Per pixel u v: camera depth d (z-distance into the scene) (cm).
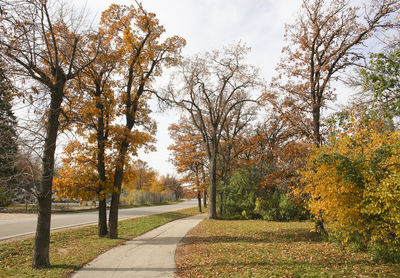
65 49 984
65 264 857
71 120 1041
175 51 1702
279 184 1509
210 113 2625
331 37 1488
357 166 750
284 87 1541
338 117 1180
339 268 736
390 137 756
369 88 1022
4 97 792
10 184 753
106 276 742
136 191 5028
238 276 706
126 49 1479
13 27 815
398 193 648
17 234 1308
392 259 760
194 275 745
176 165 3384
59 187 1349
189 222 2277
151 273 768
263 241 1292
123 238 1405
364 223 784
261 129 2998
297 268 752
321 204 857
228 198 2789
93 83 1464
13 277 721
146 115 1588
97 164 1441
